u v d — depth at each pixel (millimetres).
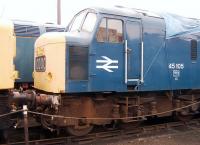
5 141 8305
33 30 11797
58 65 8117
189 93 11141
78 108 8625
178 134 9758
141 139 9086
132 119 9484
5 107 7449
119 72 8852
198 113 11914
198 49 10789
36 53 9203
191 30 10383
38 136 9172
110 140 8953
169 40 9906
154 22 9570
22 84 11547
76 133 8695
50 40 8312
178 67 10141
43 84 8695
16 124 8055
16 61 11406
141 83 9234
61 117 8094
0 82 7332
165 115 10352
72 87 8141
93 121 8805
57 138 8422
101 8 8773
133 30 9125
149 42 9422
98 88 8500
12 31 7586
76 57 8211
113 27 8797
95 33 8477
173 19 10094
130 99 9414
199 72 10820
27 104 7883
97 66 8492
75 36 8312
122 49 8906
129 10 9383
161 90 9844
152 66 9484
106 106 9117
